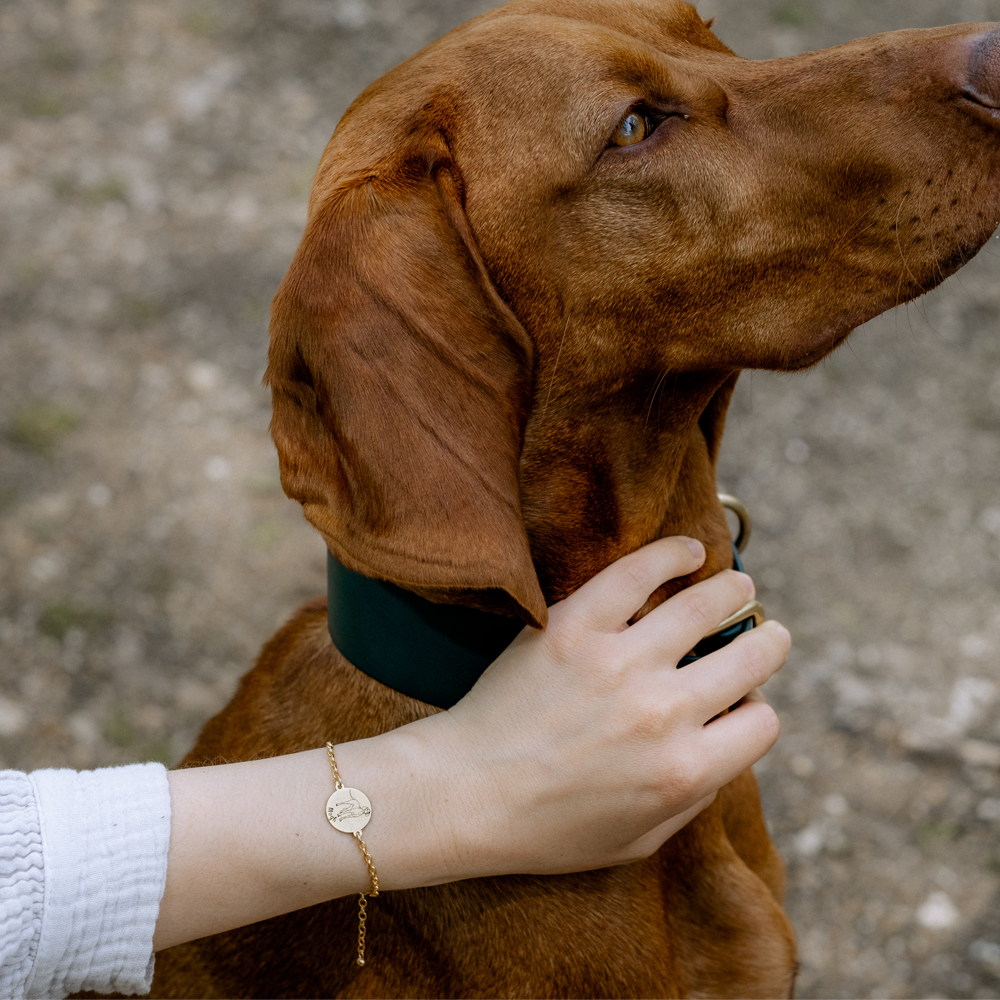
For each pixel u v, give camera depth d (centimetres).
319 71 736
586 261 184
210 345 551
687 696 165
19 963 147
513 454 175
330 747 168
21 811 150
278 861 158
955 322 592
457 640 185
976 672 422
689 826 208
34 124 679
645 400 194
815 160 187
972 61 181
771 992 212
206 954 216
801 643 434
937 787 386
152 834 153
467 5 798
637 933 197
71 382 526
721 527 217
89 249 600
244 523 471
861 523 485
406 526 167
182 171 655
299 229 620
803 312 193
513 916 194
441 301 173
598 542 201
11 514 467
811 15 773
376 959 202
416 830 161
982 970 338
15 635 423
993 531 481
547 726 165
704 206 186
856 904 357
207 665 420
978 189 184
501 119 182
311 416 176
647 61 184
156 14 778
